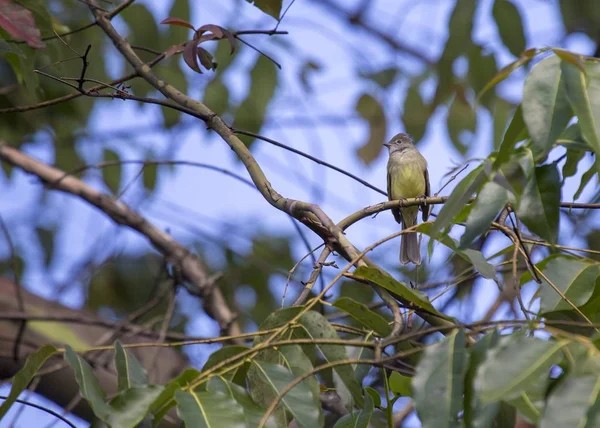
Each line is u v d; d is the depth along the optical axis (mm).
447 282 11250
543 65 5238
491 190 5488
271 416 5387
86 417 11805
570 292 6285
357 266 6430
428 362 4941
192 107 8398
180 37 12781
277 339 5945
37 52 10094
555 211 5465
